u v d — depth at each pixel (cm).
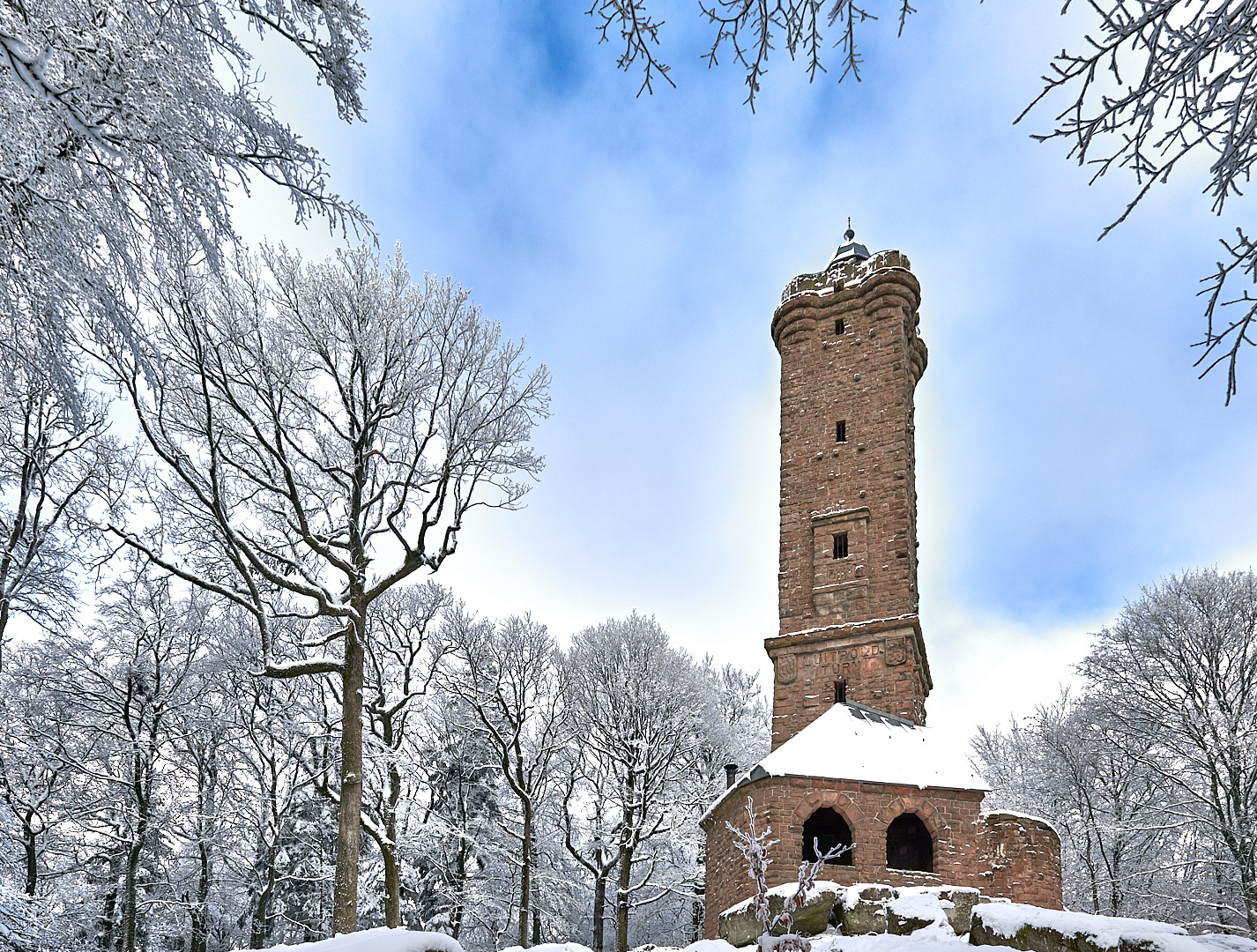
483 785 3653
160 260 835
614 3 596
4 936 1853
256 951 938
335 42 888
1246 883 2780
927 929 1753
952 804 2517
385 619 3378
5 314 764
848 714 2892
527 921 2864
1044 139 577
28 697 2638
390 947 878
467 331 2147
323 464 2158
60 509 1861
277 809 2877
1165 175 562
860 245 4103
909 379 3841
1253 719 2933
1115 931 1276
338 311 2083
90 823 2644
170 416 1855
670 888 3462
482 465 2120
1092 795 3434
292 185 868
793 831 2450
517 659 3331
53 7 682
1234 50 523
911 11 553
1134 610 3300
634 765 3359
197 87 779
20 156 656
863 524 3450
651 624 3762
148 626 2738
